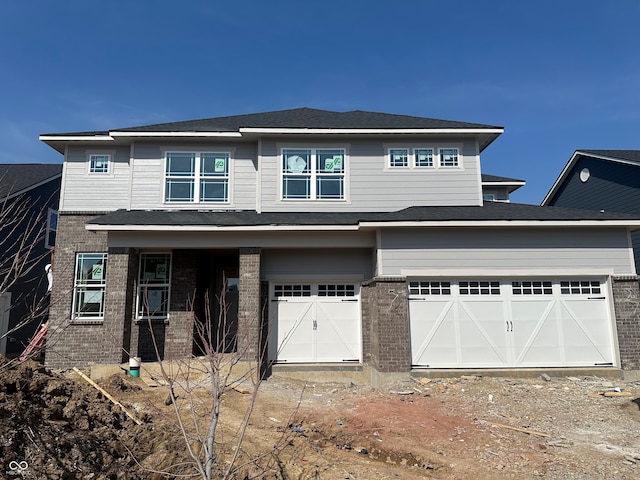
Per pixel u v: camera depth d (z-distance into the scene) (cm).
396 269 1165
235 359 504
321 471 604
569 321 1166
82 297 1316
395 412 877
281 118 1580
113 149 1436
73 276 1334
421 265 1168
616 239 1190
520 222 1149
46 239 1970
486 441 734
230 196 1409
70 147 1423
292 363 1245
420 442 732
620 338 1138
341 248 1294
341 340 1271
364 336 1259
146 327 1331
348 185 1394
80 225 1375
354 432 774
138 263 1354
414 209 1332
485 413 870
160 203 1388
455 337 1153
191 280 1359
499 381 1083
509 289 1177
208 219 1246
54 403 620
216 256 1571
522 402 934
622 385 1057
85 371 1206
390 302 1145
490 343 1153
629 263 1179
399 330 1134
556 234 1188
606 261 1179
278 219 1257
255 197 1414
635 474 616
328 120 1525
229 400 926
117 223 1178
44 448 522
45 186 1980
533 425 809
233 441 672
